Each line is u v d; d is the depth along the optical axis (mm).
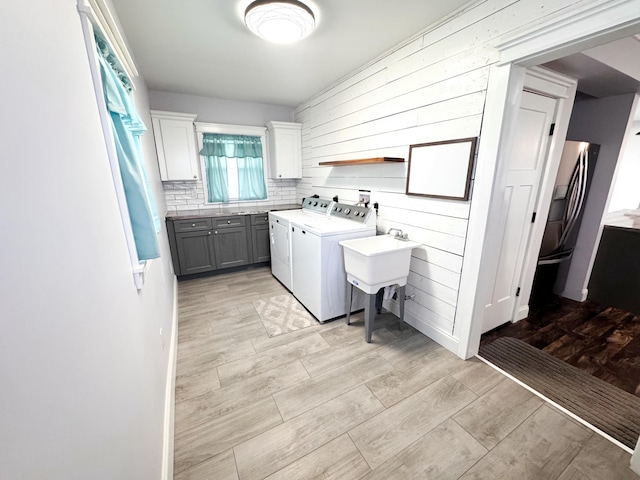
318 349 2080
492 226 1736
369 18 1825
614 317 2566
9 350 338
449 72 1830
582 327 2400
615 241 2709
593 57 1734
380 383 1733
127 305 903
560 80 1919
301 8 1625
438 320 2143
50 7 565
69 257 530
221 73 2793
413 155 2160
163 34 2008
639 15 1038
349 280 2297
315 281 2457
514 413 1510
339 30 1974
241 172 4098
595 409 1541
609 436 1377
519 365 1907
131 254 1027
